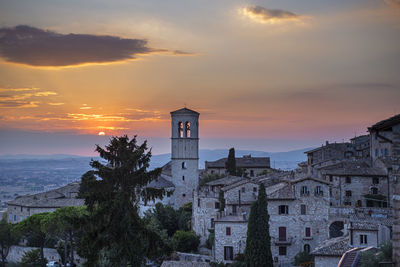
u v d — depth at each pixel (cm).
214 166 17100
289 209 9112
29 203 13738
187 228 11550
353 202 9912
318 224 9025
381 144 10688
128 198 5084
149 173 5303
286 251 9006
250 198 10169
